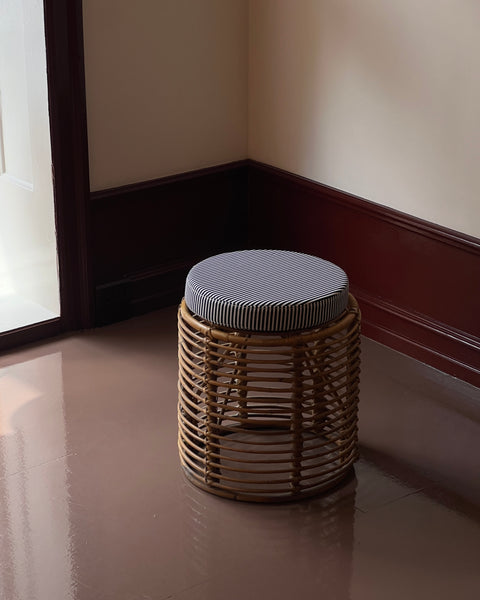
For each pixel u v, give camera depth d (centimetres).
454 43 266
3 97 310
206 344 228
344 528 226
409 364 303
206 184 342
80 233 313
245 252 254
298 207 336
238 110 342
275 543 221
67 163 303
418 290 300
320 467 253
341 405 234
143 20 306
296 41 315
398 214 297
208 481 238
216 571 212
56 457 253
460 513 232
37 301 330
